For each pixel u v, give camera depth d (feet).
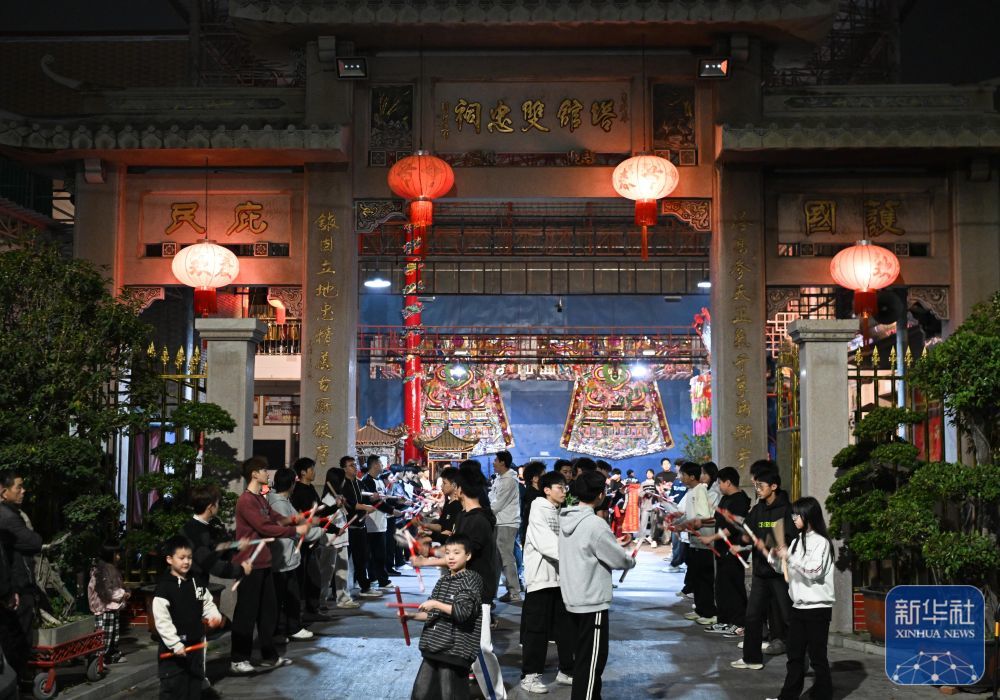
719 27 47.88
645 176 46.52
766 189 49.93
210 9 66.44
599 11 46.68
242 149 47.44
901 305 55.36
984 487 27.22
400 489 54.95
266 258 49.96
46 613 25.77
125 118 50.06
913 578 32.89
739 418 48.24
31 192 64.18
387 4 47.39
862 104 49.65
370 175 50.01
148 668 28.94
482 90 50.39
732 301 48.78
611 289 90.43
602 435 94.99
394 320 94.32
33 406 30.27
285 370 81.76
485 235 86.89
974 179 49.24
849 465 34.40
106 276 49.42
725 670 29.53
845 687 27.25
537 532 27.55
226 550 24.71
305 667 29.66
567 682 27.84
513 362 92.84
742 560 31.24
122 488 44.83
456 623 20.15
